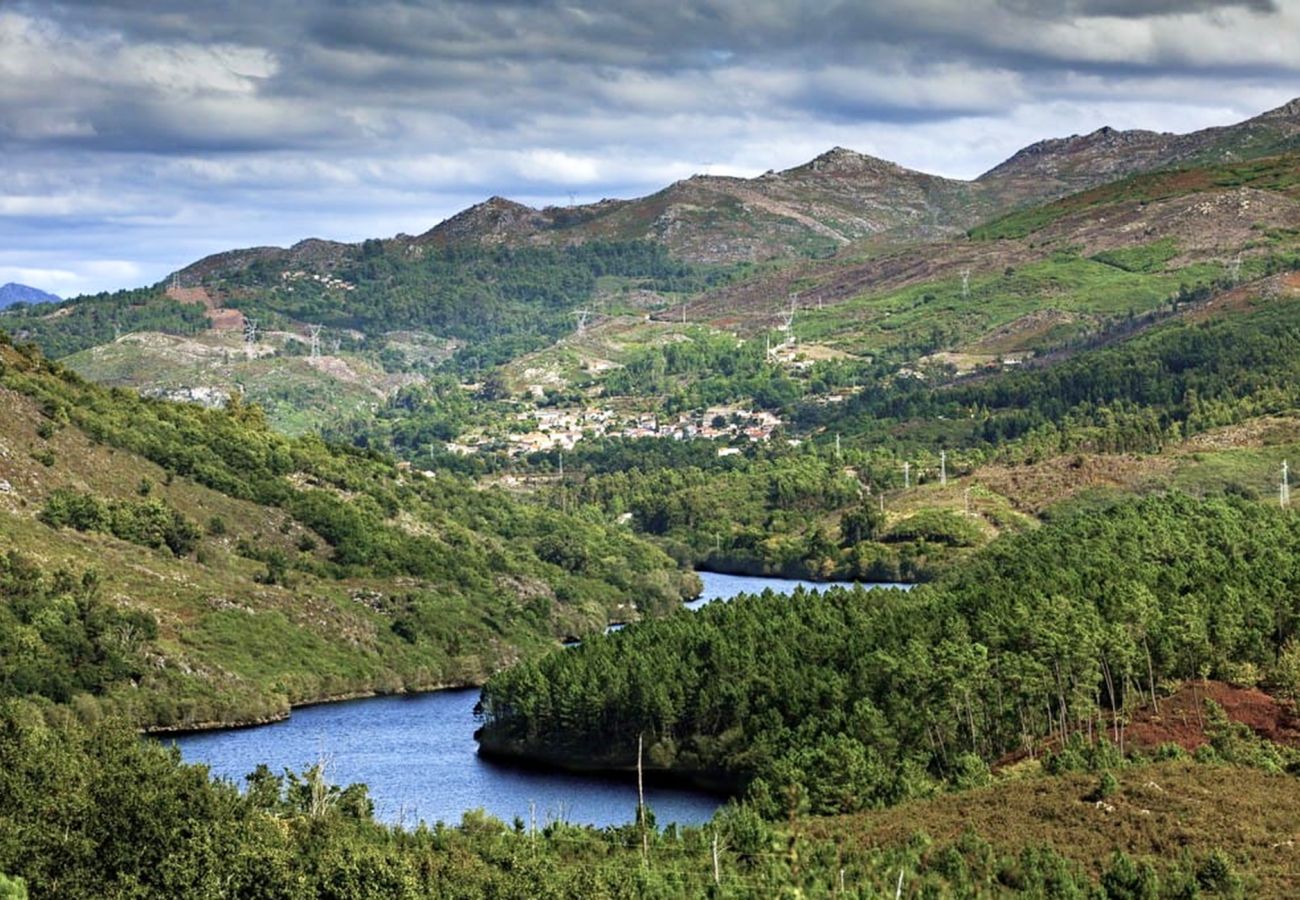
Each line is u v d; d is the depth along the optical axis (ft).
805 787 508.53
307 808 469.98
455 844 445.78
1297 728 517.14
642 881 414.21
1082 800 461.78
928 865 424.05
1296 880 400.88
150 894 387.14
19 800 415.23
